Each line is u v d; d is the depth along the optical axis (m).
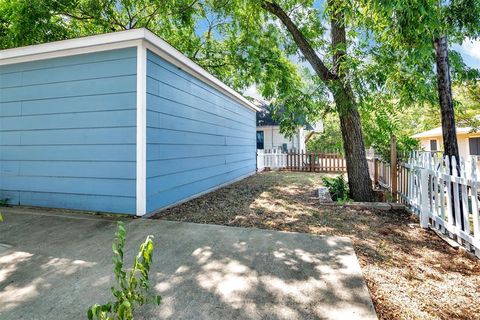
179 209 4.58
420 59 3.75
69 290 1.98
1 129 4.58
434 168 3.50
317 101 5.80
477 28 4.55
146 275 1.28
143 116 3.86
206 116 6.27
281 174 11.07
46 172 4.34
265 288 2.00
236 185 7.72
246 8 8.36
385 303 1.84
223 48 11.77
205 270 2.29
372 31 4.33
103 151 4.04
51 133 4.30
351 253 2.65
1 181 4.60
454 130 4.40
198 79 5.82
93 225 3.53
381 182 6.78
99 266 2.38
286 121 6.36
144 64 3.87
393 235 3.28
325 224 3.71
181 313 1.71
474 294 1.98
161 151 4.38
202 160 6.04
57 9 7.80
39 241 2.97
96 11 8.54
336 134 22.41
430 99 5.18
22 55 4.32
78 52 4.11
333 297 1.88
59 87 4.23
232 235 3.16
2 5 7.14
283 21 5.95
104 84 4.01
